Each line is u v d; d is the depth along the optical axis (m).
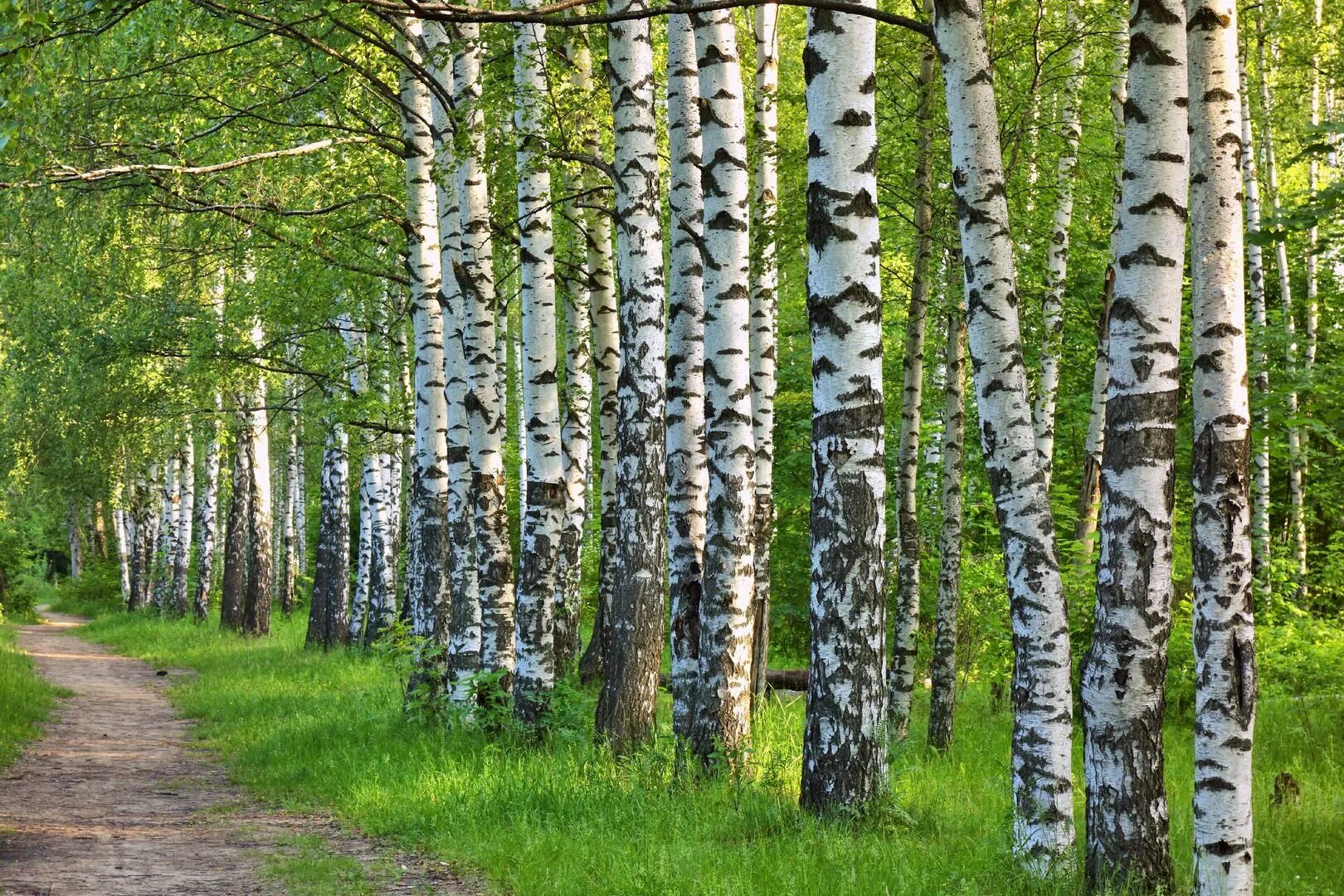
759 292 13.91
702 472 10.84
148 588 51.81
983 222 7.36
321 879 8.05
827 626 8.37
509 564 14.27
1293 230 12.07
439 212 15.52
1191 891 6.33
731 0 6.41
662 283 11.77
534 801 9.80
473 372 14.18
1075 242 17.05
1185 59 6.32
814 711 8.45
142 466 42.50
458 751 12.54
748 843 8.01
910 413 13.77
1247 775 6.04
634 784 10.05
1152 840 6.38
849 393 8.27
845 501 8.30
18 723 16.75
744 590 10.27
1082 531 15.33
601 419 18.56
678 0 6.39
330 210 17.62
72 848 9.31
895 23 7.46
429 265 16.53
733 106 10.08
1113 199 14.91
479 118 14.09
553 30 13.17
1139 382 6.35
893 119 13.78
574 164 14.64
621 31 11.47
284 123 16.83
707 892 6.80
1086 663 6.55
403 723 14.54
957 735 14.45
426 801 10.28
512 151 12.49
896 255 18.41
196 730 17.41
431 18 6.13
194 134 17.77
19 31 8.12
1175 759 12.33
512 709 13.41
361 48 16.36
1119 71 13.51
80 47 8.54
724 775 9.86
